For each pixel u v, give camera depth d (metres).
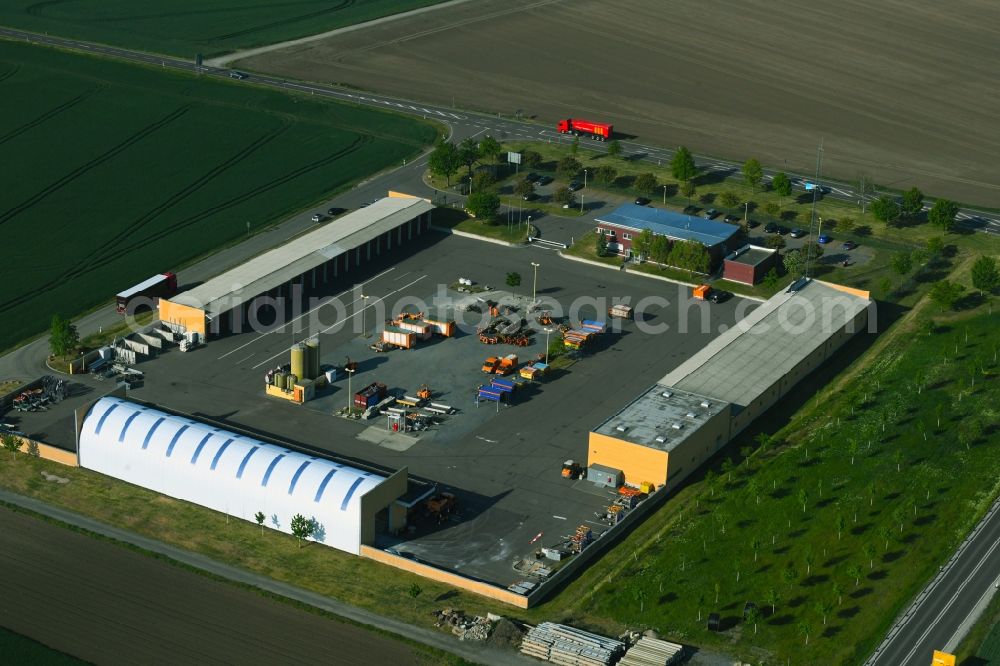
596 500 188.25
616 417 197.62
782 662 154.38
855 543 175.88
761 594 166.38
